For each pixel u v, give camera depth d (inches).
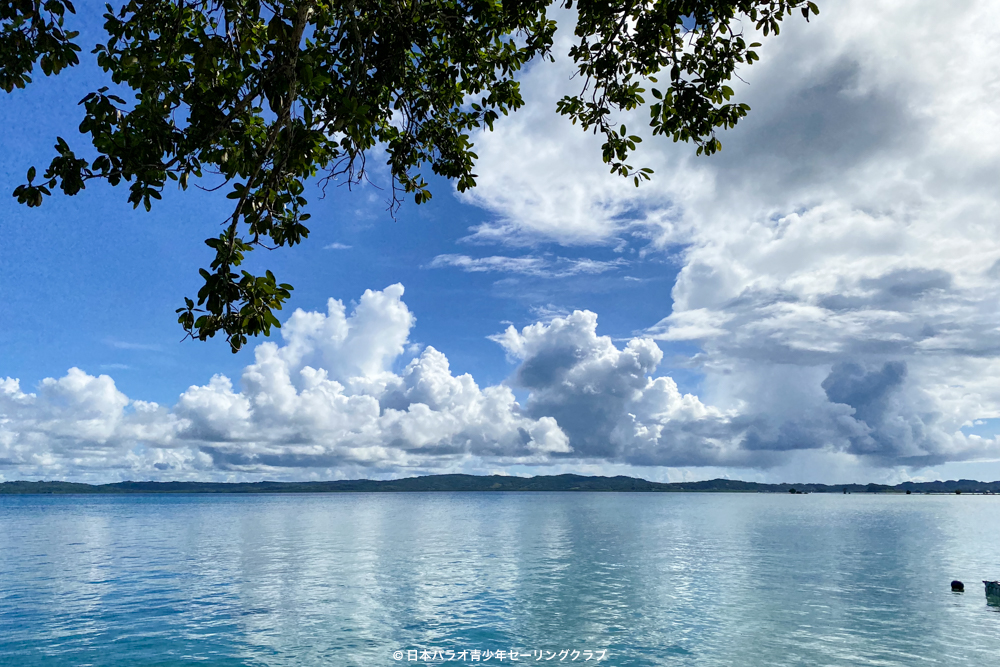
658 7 252.7
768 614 790.5
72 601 882.1
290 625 744.3
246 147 189.5
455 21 273.7
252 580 1059.9
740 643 661.9
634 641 673.0
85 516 3336.6
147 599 893.2
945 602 863.7
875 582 1032.8
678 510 4197.8
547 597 904.9
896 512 3996.1
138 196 188.1
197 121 175.6
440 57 311.0
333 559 1343.5
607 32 262.7
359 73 213.0
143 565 1250.0
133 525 2512.3
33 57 211.5
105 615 795.4
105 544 1686.8
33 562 1304.1
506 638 688.4
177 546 1628.9
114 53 208.8
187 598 900.0
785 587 984.3
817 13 246.5
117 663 605.6
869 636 684.1
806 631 706.8
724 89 264.8
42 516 3331.7
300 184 221.8
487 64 310.2
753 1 247.6
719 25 252.1
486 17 285.1
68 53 211.3
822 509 4505.4
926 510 4397.1
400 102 274.2
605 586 995.9
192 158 199.8
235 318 187.3
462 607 840.9
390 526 2454.5
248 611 816.3
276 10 188.9
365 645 661.9
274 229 217.8
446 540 1811.0
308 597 908.0
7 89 212.1
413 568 1202.6
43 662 609.3
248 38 211.5
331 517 3201.3
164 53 206.2
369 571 1160.2
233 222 185.6
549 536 1950.1
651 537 1905.8
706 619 768.3
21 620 768.3
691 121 271.4
